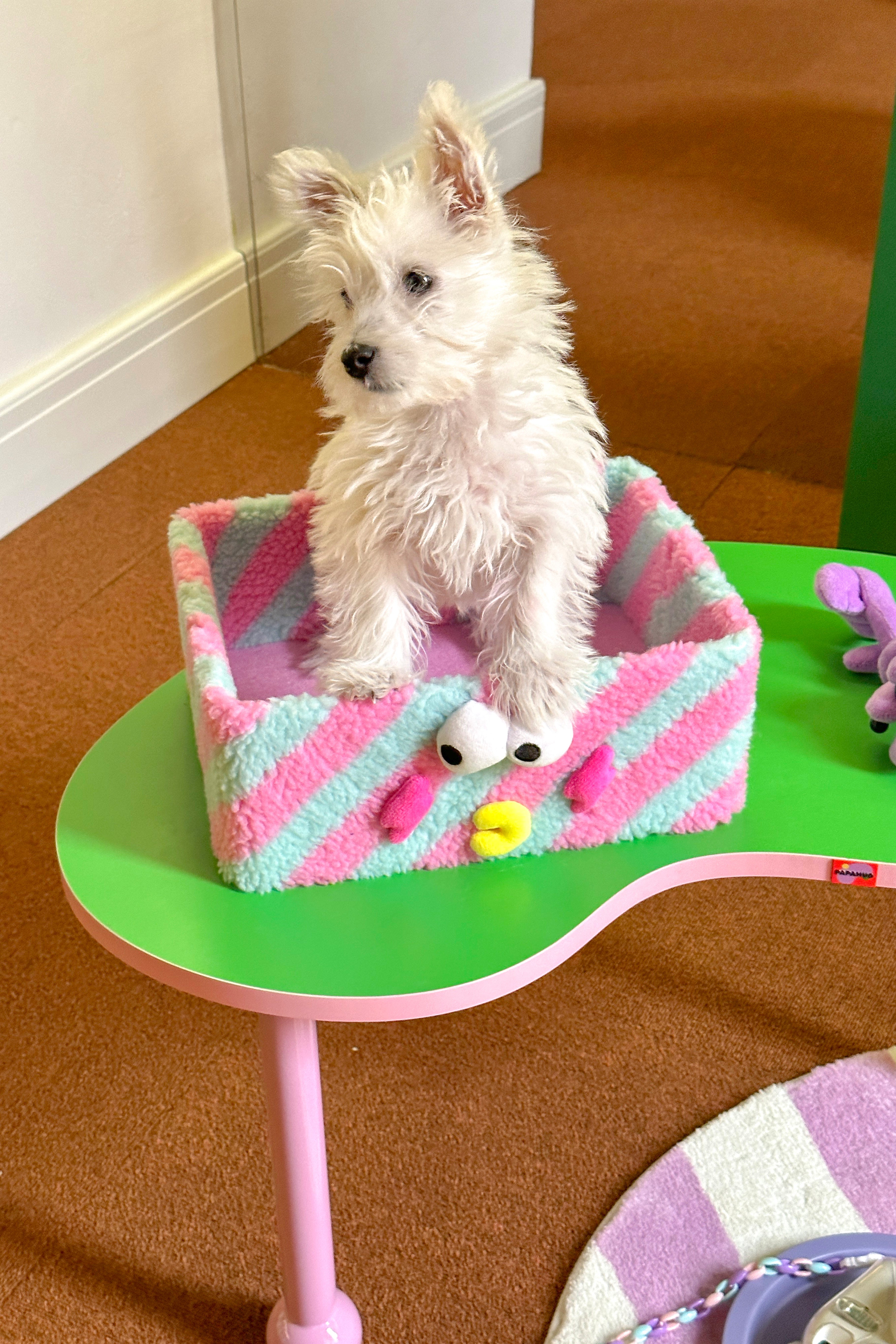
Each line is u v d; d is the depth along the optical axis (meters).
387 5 2.51
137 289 2.37
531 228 1.23
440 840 0.88
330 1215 1.04
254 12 2.34
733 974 1.45
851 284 2.81
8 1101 1.32
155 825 0.94
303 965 0.81
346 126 2.60
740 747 0.89
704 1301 1.11
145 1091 1.33
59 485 2.26
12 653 1.91
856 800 0.95
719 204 3.05
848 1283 1.12
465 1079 1.33
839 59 2.90
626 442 2.40
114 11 2.09
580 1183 1.24
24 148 2.02
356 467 0.90
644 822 0.91
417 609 0.99
